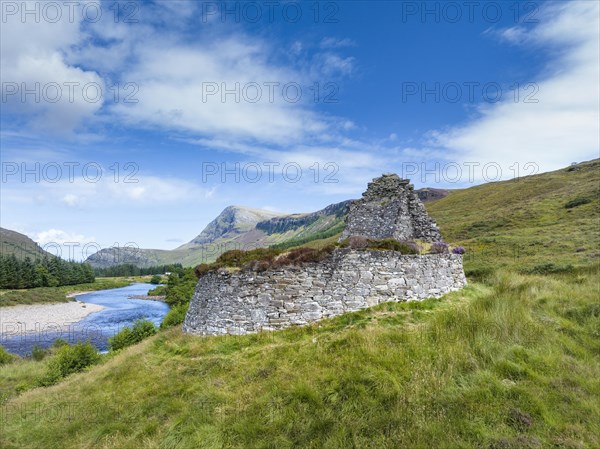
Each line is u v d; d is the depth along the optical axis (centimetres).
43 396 1501
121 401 1160
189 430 913
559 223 4900
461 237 5619
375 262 1566
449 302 1617
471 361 972
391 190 2209
